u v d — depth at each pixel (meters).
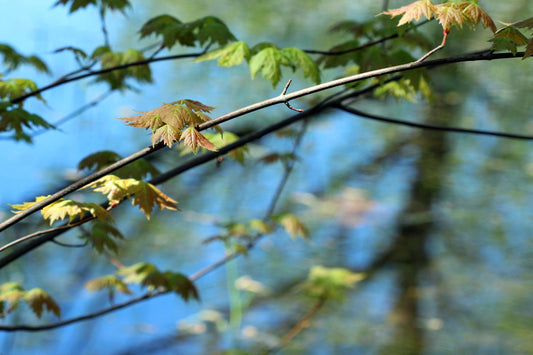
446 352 8.43
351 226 11.20
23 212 2.24
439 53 8.99
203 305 9.59
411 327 9.00
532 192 11.26
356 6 10.65
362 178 12.17
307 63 3.83
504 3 9.31
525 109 11.14
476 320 9.26
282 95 2.27
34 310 3.97
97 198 9.99
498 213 11.14
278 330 9.09
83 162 3.99
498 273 10.27
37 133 4.91
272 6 12.26
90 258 9.97
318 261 10.49
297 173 12.27
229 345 8.55
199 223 11.12
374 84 4.16
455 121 11.66
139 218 11.15
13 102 4.00
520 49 7.52
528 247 10.61
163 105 2.33
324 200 11.89
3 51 4.77
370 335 8.86
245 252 5.86
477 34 9.23
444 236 10.91
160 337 8.73
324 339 8.80
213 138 4.50
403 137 12.30
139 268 4.78
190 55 4.07
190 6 12.62
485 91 11.02
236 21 12.45
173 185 11.82
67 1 4.65
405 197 11.69
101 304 9.45
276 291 9.88
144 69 4.77
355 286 9.92
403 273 10.23
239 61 3.75
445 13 2.57
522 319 9.22
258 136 3.84
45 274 9.57
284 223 5.79
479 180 11.53
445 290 9.88
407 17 2.62
